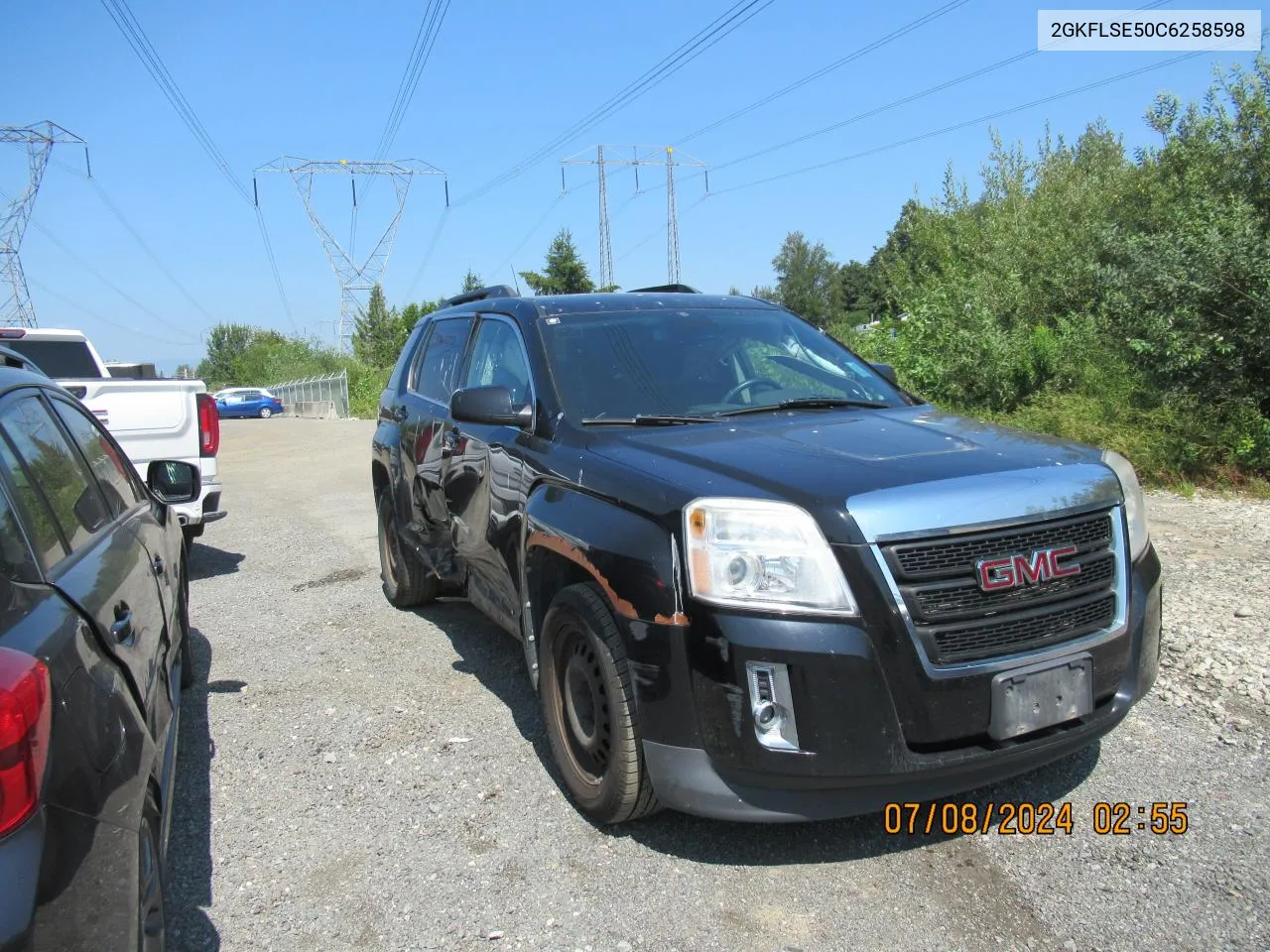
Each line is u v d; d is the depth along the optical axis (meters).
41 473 2.63
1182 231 9.30
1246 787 3.49
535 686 3.82
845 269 82.38
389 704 4.68
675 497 3.00
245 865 3.27
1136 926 2.74
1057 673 2.93
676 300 4.87
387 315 51.84
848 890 2.98
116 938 1.91
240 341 98.00
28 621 1.98
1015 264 14.39
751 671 2.77
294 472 15.41
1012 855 3.14
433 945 2.79
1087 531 3.08
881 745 2.75
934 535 2.82
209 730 4.45
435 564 5.15
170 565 3.96
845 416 3.92
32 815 1.72
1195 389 9.16
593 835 3.37
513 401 4.19
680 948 2.73
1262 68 10.45
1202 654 4.58
